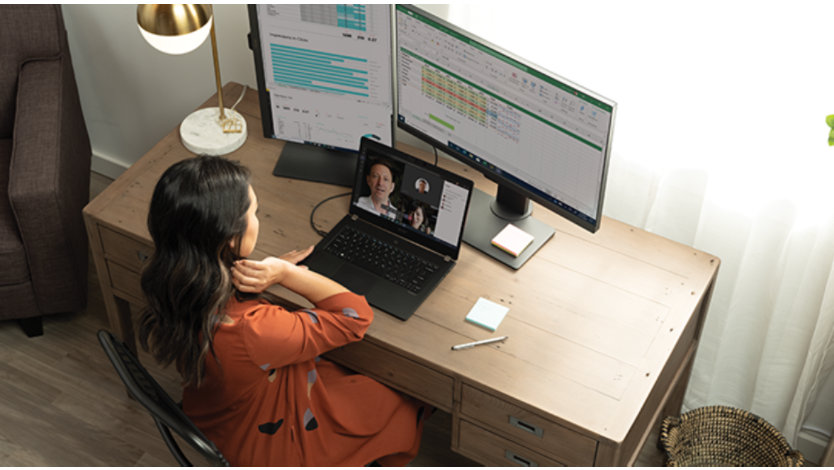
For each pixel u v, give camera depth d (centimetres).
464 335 187
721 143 205
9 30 258
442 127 209
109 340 168
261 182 223
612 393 175
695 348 221
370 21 201
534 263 203
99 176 328
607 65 208
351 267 201
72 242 247
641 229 212
